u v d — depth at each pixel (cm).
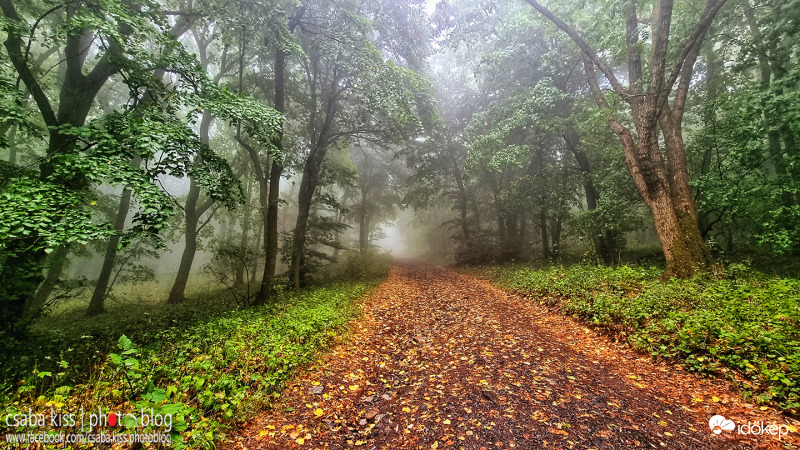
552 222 2086
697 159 1314
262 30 1112
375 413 413
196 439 313
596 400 412
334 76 1532
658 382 455
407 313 994
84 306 1731
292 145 1653
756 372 420
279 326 703
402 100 1309
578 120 1493
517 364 541
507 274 1596
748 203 1037
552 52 1467
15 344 672
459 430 362
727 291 714
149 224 602
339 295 1180
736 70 1281
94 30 764
